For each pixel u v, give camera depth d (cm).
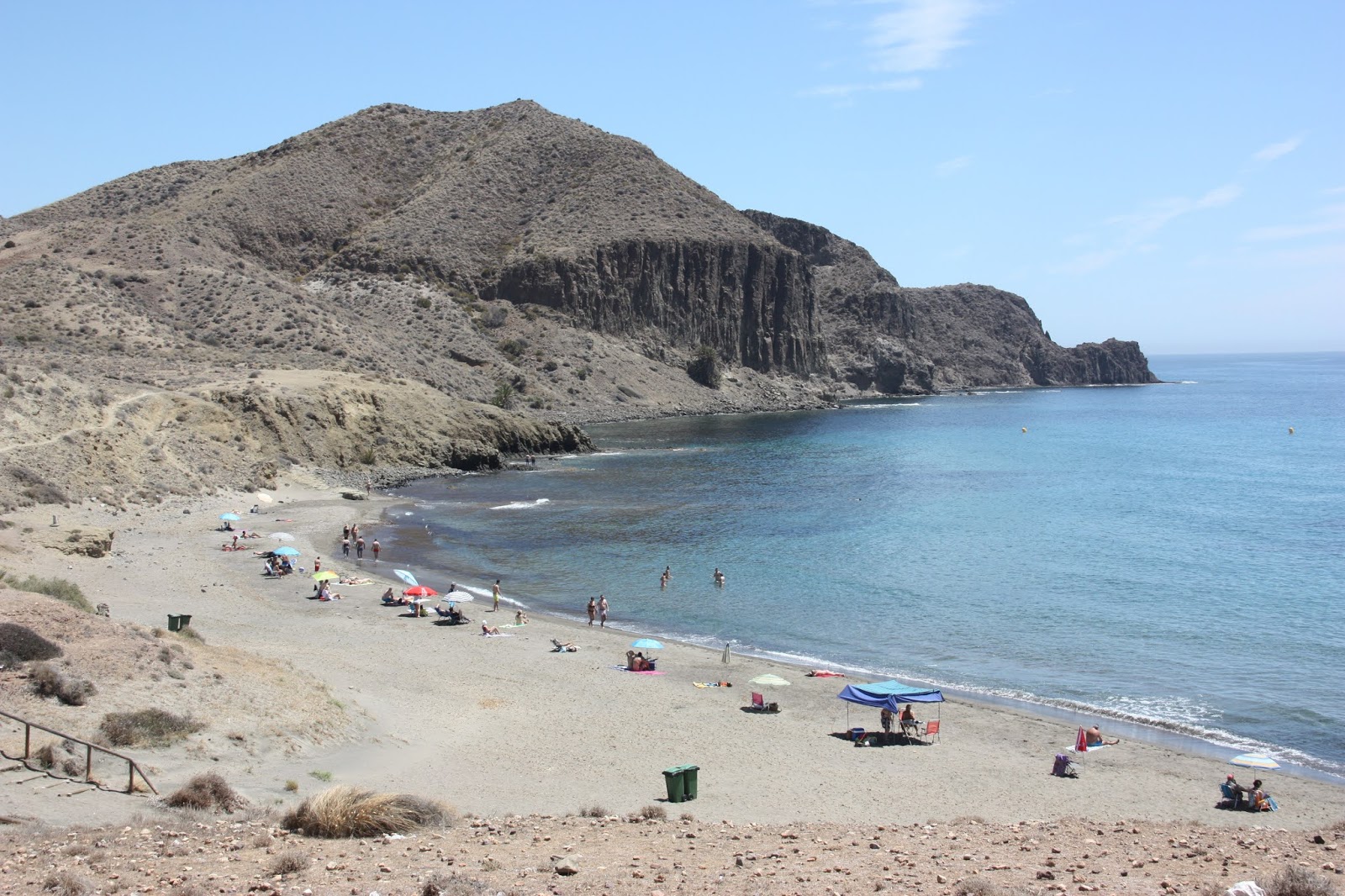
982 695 3825
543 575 5969
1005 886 1623
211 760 2419
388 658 3969
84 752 2236
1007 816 2589
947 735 3328
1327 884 1625
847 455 13125
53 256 15788
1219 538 7344
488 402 16025
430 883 1505
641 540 7069
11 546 4884
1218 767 3089
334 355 13975
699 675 3981
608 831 2112
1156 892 1628
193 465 8144
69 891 1457
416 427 11256
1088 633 4719
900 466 11862
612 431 16162
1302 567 6275
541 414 17062
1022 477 11056
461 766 2756
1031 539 7244
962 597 5438
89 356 10675
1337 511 8706
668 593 5512
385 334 16762
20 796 1961
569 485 9950
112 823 1895
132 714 2461
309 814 1984
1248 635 4688
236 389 9800
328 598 5012
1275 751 3256
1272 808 2709
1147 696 3831
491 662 4025
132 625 3081
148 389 9150
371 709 3192
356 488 9356
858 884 1645
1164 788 2877
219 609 4584
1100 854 1997
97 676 2638
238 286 15450
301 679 3192
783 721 3428
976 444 14925
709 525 7706
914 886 1634
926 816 2567
